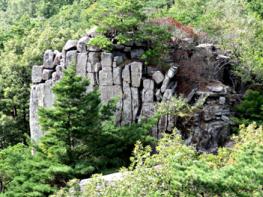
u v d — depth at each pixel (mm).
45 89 24500
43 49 39094
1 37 48344
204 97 22656
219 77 25688
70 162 19688
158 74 22734
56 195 13016
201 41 27672
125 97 22922
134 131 20875
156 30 23062
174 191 10680
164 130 22125
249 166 10398
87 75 23328
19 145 25438
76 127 19469
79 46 23453
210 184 10203
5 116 34688
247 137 13367
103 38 22609
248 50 26672
